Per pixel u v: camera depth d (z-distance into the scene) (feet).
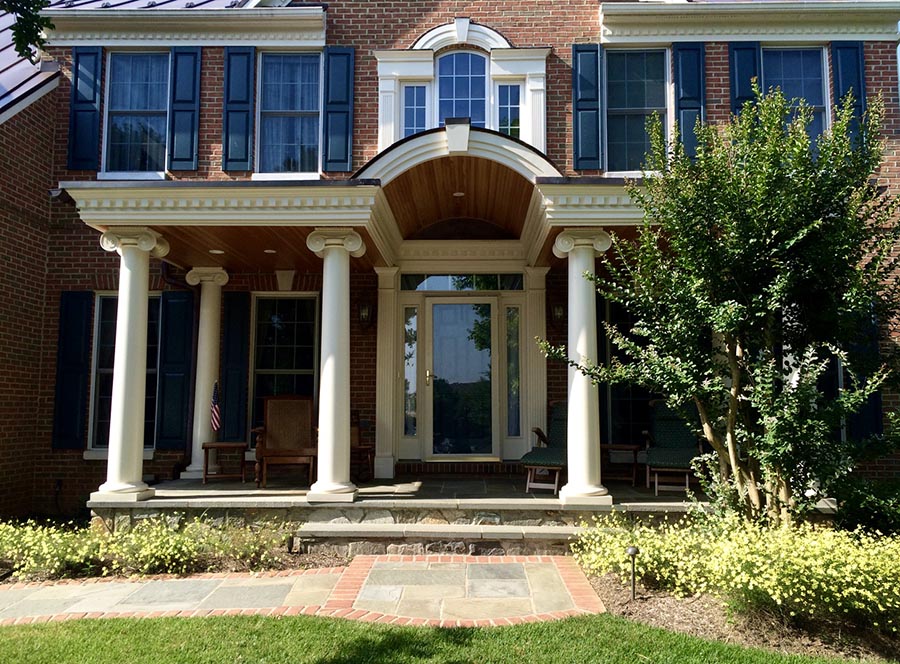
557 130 29.01
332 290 22.58
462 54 29.73
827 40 28.48
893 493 17.99
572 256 22.44
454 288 30.50
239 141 28.96
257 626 14.26
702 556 16.21
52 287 29.50
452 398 30.30
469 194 26.37
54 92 29.50
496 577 18.03
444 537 20.51
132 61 29.91
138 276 22.86
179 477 28.45
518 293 30.37
